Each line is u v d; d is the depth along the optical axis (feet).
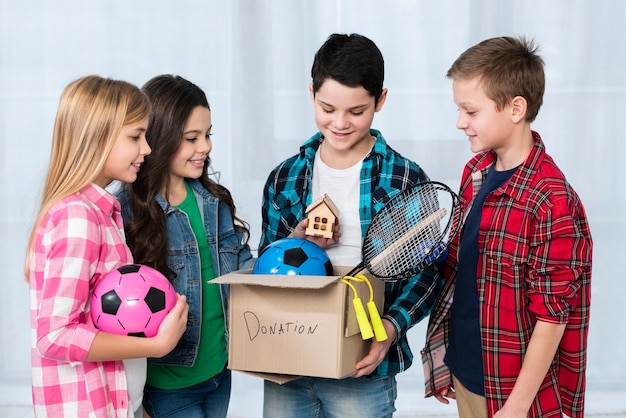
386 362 4.99
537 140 4.63
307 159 5.31
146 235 5.04
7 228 9.56
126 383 4.45
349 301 4.20
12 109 9.45
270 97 9.31
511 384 4.55
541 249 4.34
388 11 9.20
